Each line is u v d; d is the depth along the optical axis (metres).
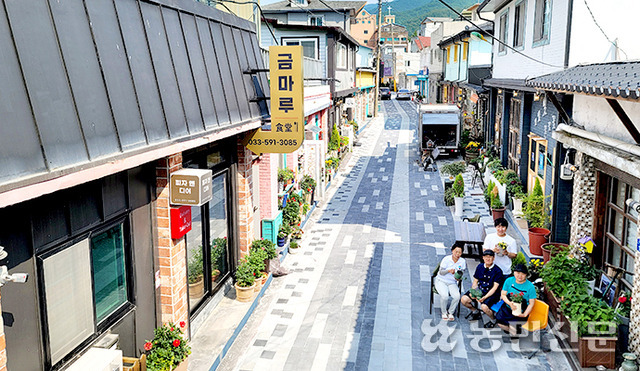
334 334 8.72
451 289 9.13
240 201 10.45
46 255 5.24
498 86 17.31
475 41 29.94
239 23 9.89
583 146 8.98
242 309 9.37
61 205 5.42
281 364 7.83
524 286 8.28
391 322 9.12
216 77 8.17
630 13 10.45
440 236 14.01
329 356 8.05
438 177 21.92
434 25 80.75
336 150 24.67
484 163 20.52
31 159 4.19
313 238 13.91
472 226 11.64
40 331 5.14
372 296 10.19
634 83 6.16
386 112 51.44
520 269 8.26
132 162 5.48
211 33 8.43
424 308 9.66
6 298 4.71
